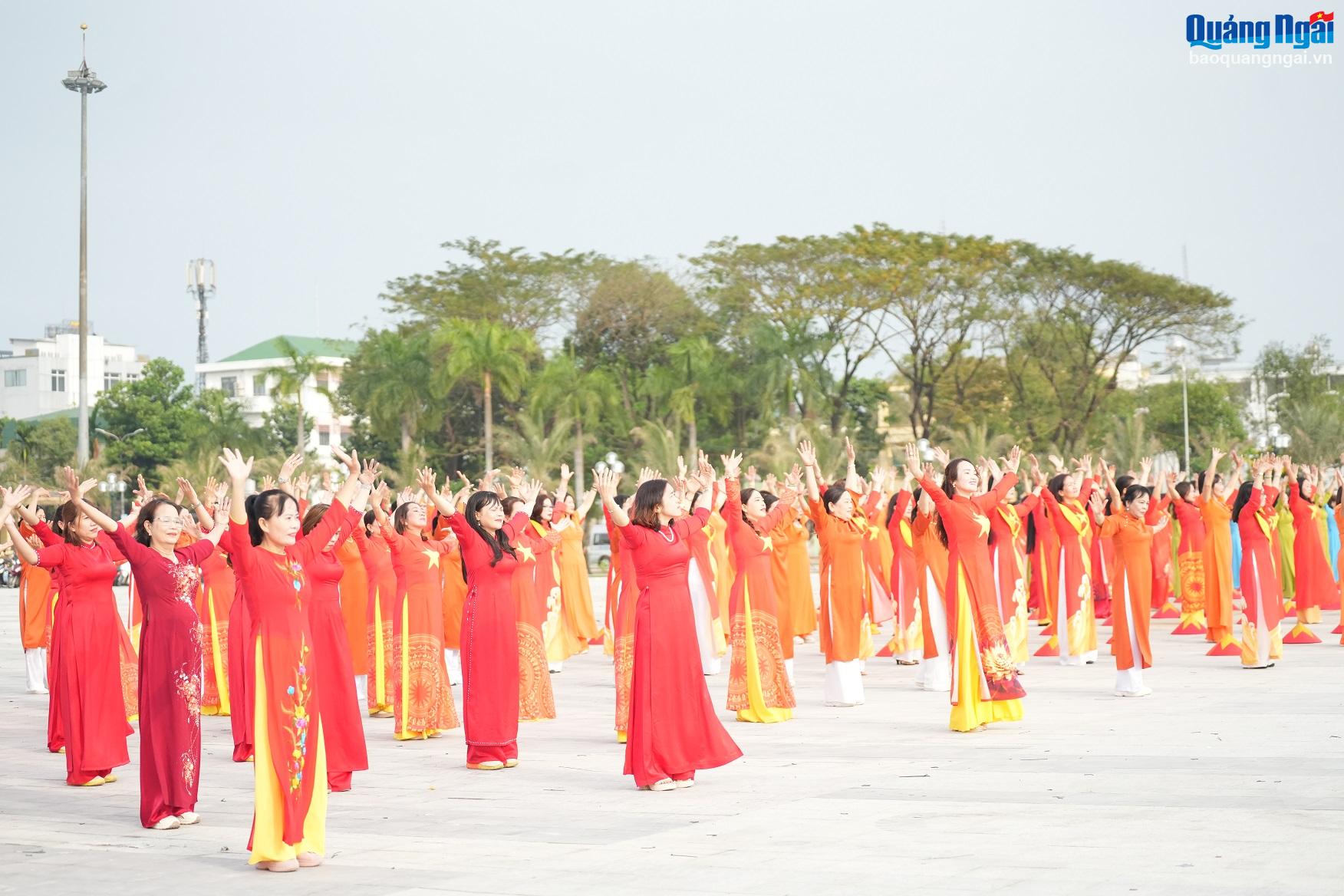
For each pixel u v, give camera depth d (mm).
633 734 9289
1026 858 6895
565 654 17469
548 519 17281
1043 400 55531
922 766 9789
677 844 7516
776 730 11852
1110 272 53031
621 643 11766
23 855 7617
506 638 10469
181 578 8492
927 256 52344
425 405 52469
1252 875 6402
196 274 102438
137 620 16891
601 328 57781
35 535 11336
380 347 52750
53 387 99250
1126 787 8672
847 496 13461
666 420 54656
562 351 55344
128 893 6695
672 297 57594
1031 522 18156
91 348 100688
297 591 7449
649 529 9367
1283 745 10125
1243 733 10766
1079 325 54844
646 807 8672
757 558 12461
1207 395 63969
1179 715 11867
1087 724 11500
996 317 53938
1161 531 21812
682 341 52938
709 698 9469
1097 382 55406
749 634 12375
